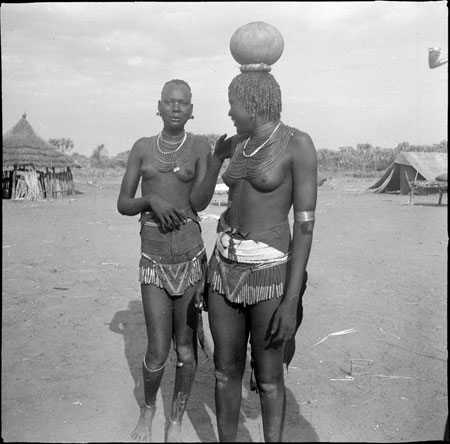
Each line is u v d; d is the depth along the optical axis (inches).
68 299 233.1
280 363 105.2
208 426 126.3
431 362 162.1
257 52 101.3
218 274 104.0
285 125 102.8
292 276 99.5
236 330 105.3
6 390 138.3
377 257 330.0
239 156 103.0
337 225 485.4
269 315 101.3
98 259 325.1
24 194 779.4
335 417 128.2
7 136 792.3
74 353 166.9
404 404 134.9
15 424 119.7
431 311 213.3
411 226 476.7
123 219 533.6
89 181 1159.6
